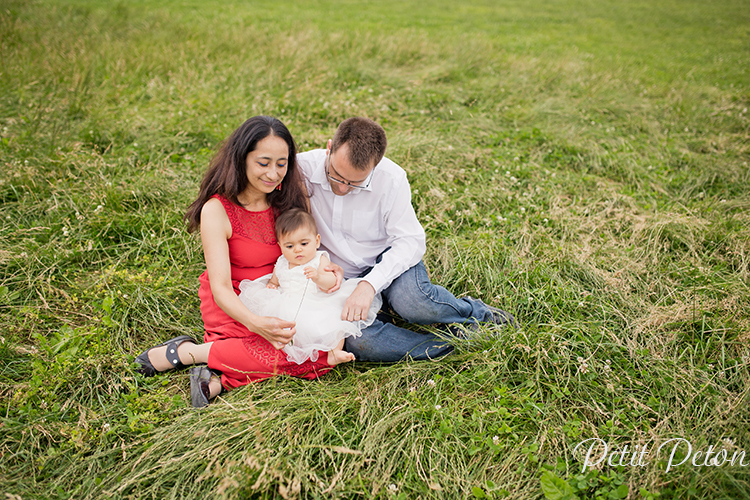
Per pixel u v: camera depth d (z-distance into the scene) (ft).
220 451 6.30
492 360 7.77
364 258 8.86
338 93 18.92
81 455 6.33
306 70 20.39
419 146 14.29
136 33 25.81
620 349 8.18
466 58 24.45
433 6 51.57
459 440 6.64
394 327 8.14
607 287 9.64
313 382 7.57
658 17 53.11
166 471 6.10
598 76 23.75
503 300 9.27
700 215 12.25
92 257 9.91
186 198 11.69
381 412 7.04
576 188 13.56
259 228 7.85
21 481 5.98
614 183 14.17
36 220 10.57
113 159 13.00
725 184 14.02
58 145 13.02
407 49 24.49
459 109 18.15
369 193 8.23
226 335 7.54
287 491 5.68
